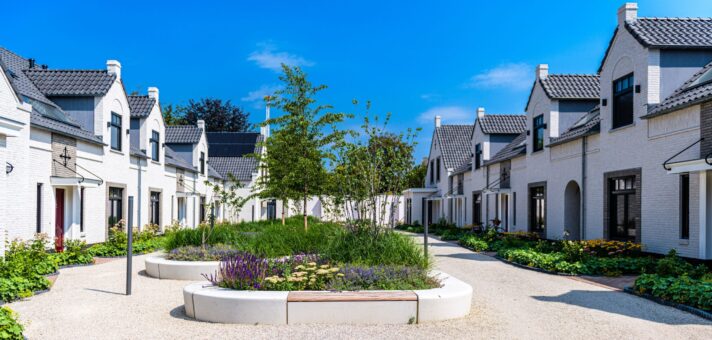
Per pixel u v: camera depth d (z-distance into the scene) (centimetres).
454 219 3406
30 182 1384
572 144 1750
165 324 697
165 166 2539
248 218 3625
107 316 748
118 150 2002
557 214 1864
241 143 4153
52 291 964
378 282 783
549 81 1994
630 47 1419
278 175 1880
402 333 643
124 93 2022
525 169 2197
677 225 1201
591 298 893
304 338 620
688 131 1173
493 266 1384
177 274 1126
